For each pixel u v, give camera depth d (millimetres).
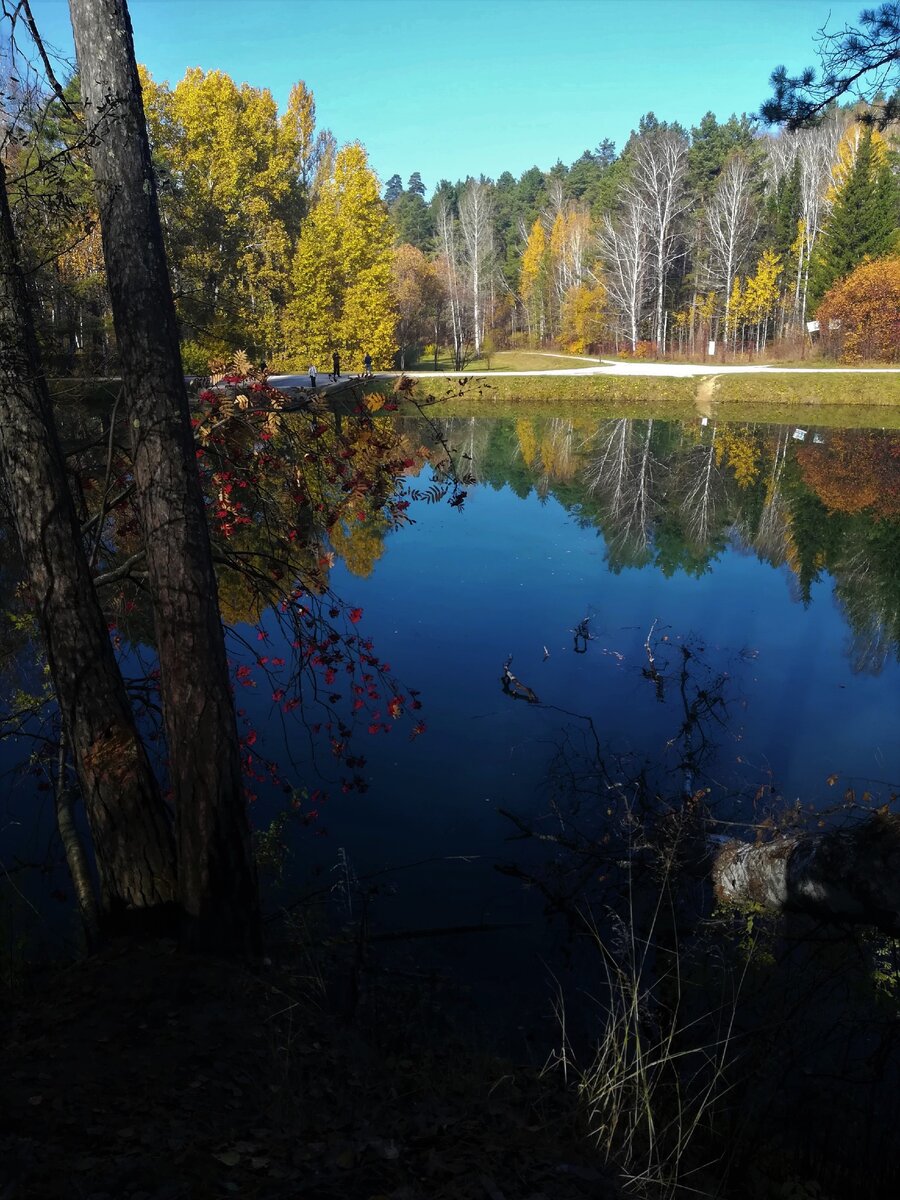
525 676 9250
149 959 3922
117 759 4156
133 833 4156
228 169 34625
